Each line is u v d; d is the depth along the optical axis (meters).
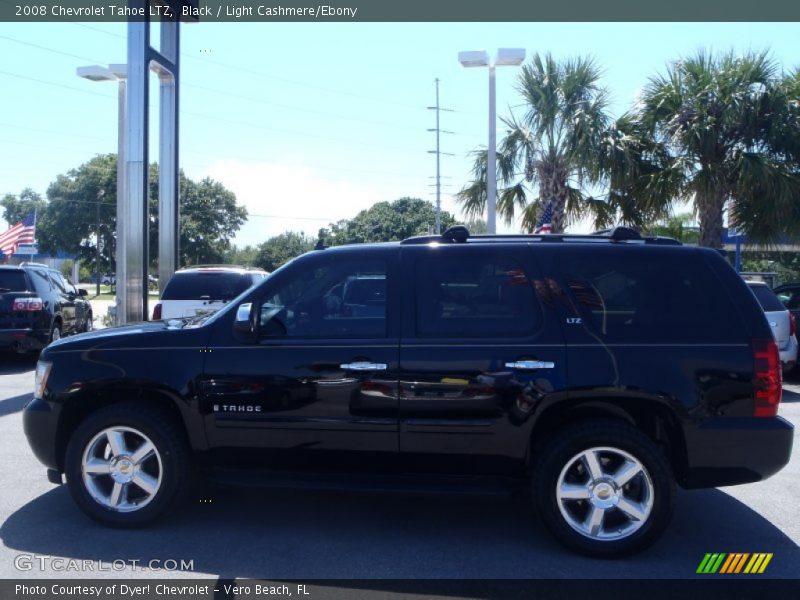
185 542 4.96
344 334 5.00
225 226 52.69
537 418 4.76
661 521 4.66
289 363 4.96
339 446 4.94
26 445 7.39
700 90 14.67
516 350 4.78
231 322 5.12
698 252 4.96
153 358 5.11
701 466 4.69
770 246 15.88
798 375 13.05
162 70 15.88
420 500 5.88
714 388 4.66
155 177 48.09
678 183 14.61
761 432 4.62
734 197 14.99
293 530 5.21
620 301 4.87
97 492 5.19
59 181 50.34
